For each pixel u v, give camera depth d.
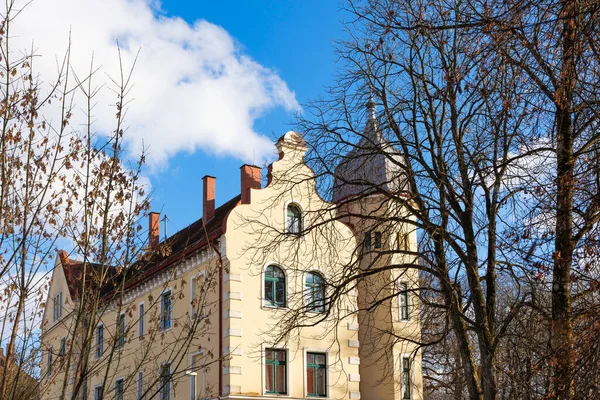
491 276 17.17
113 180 11.91
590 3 12.09
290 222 30.98
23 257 11.37
